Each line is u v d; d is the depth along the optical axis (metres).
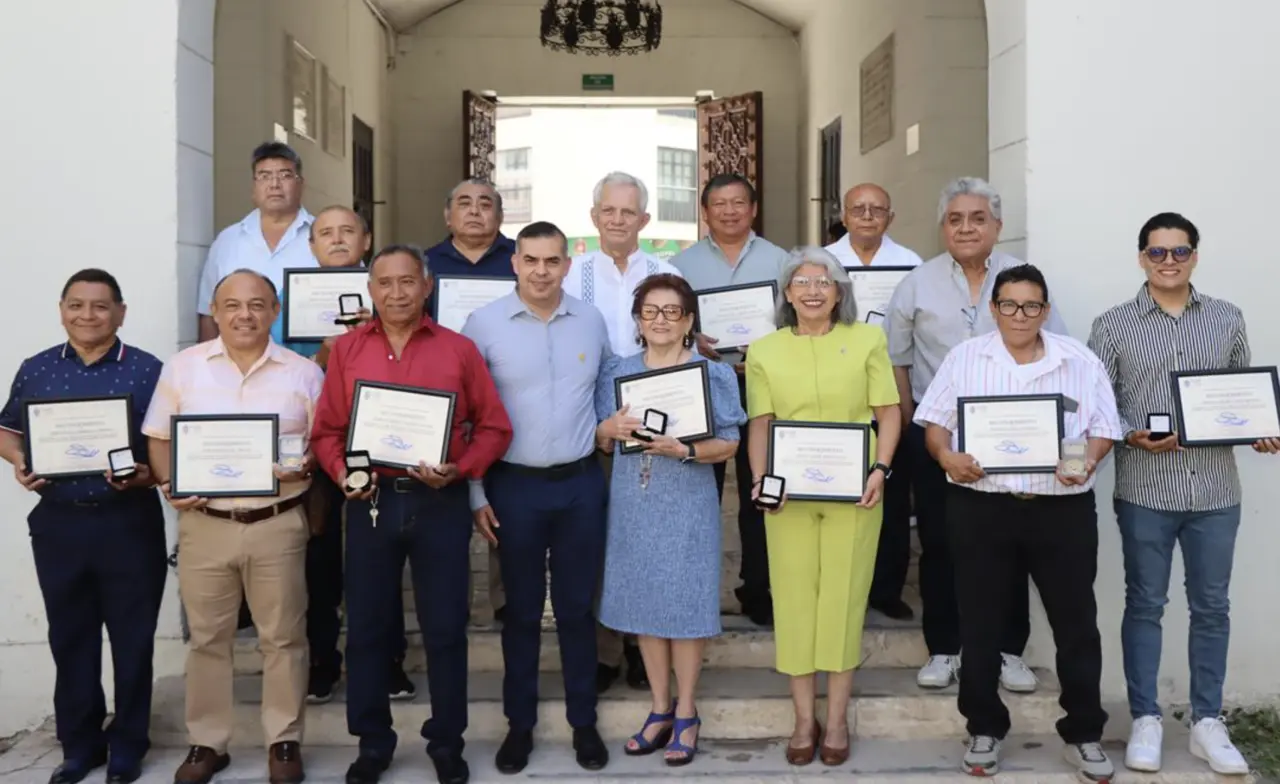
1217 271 4.48
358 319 4.04
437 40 11.26
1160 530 3.82
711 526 3.76
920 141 7.37
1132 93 4.43
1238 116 4.45
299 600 3.69
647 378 3.64
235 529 3.57
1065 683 3.70
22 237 4.34
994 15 4.70
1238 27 4.43
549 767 3.81
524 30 11.25
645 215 4.18
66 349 3.73
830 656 3.73
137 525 3.69
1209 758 3.85
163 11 4.33
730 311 4.25
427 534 3.53
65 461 3.55
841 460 3.59
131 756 3.77
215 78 7.14
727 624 4.64
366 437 3.42
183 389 3.60
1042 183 4.45
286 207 4.40
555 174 20.25
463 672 3.68
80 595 3.71
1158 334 3.81
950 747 4.04
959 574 3.70
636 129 20.34
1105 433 3.61
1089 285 4.46
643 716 4.09
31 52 4.32
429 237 11.36
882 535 4.71
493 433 3.59
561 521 3.75
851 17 9.20
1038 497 3.56
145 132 4.34
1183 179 4.45
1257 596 4.54
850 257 4.92
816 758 3.88
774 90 11.41
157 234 4.35
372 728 3.65
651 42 8.55
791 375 3.72
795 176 11.47
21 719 4.43
